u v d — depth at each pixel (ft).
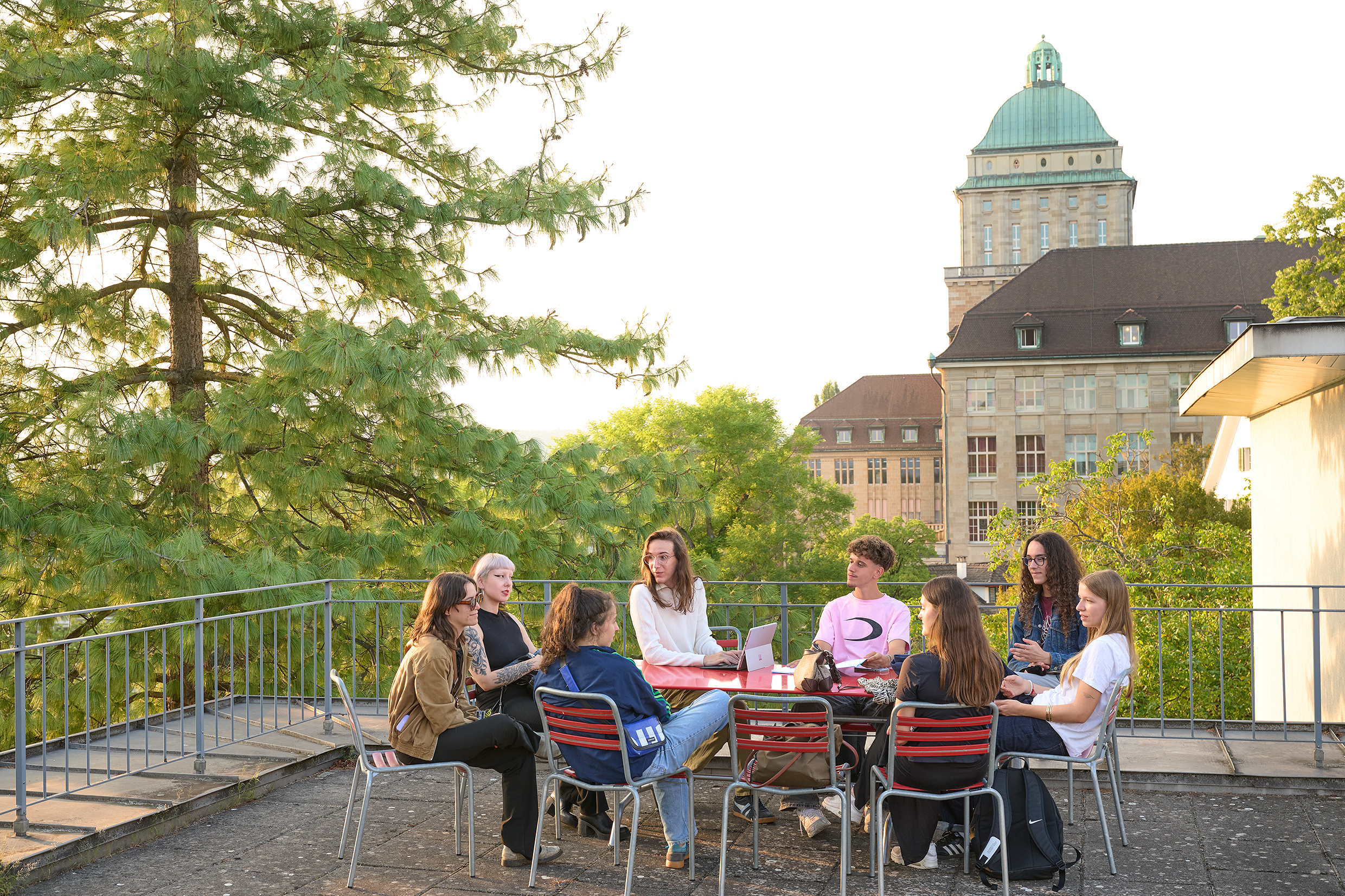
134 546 31.45
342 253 38.37
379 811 19.47
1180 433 228.02
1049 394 233.76
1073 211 320.50
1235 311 225.76
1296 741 22.67
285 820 18.90
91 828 16.92
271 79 33.04
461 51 38.75
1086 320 234.17
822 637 19.21
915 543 160.35
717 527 130.41
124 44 33.06
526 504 37.96
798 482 132.77
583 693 15.23
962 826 16.49
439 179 40.50
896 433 317.63
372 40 37.73
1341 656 33.22
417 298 39.42
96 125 34.09
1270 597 43.75
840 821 18.17
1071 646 19.26
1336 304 83.35
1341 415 32.60
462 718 16.12
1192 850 16.93
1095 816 18.76
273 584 32.12
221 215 36.50
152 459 33.04
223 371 41.06
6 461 34.17
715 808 19.57
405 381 32.83
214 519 37.14
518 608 40.24
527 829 16.30
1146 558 79.71
